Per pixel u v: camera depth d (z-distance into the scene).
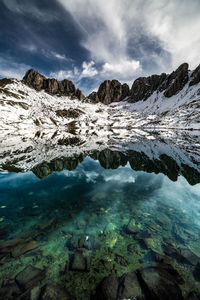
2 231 7.48
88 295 4.50
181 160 25.30
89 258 5.89
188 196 12.37
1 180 14.96
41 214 9.29
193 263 5.65
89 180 15.74
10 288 4.60
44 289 4.56
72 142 45.44
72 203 10.84
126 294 4.45
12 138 46.09
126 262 5.74
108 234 7.48
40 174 17.02
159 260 5.81
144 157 27.61
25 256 5.89
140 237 7.26
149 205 10.78
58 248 6.40
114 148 37.31
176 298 4.38
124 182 15.34
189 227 8.22
